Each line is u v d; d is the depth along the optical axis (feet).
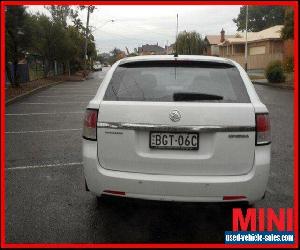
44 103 52.44
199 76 12.37
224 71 12.61
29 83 86.48
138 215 13.88
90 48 193.98
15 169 19.89
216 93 11.73
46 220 13.51
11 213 14.12
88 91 74.43
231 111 11.18
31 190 16.61
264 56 145.18
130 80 12.39
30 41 66.23
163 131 11.24
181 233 12.57
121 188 11.48
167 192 11.25
